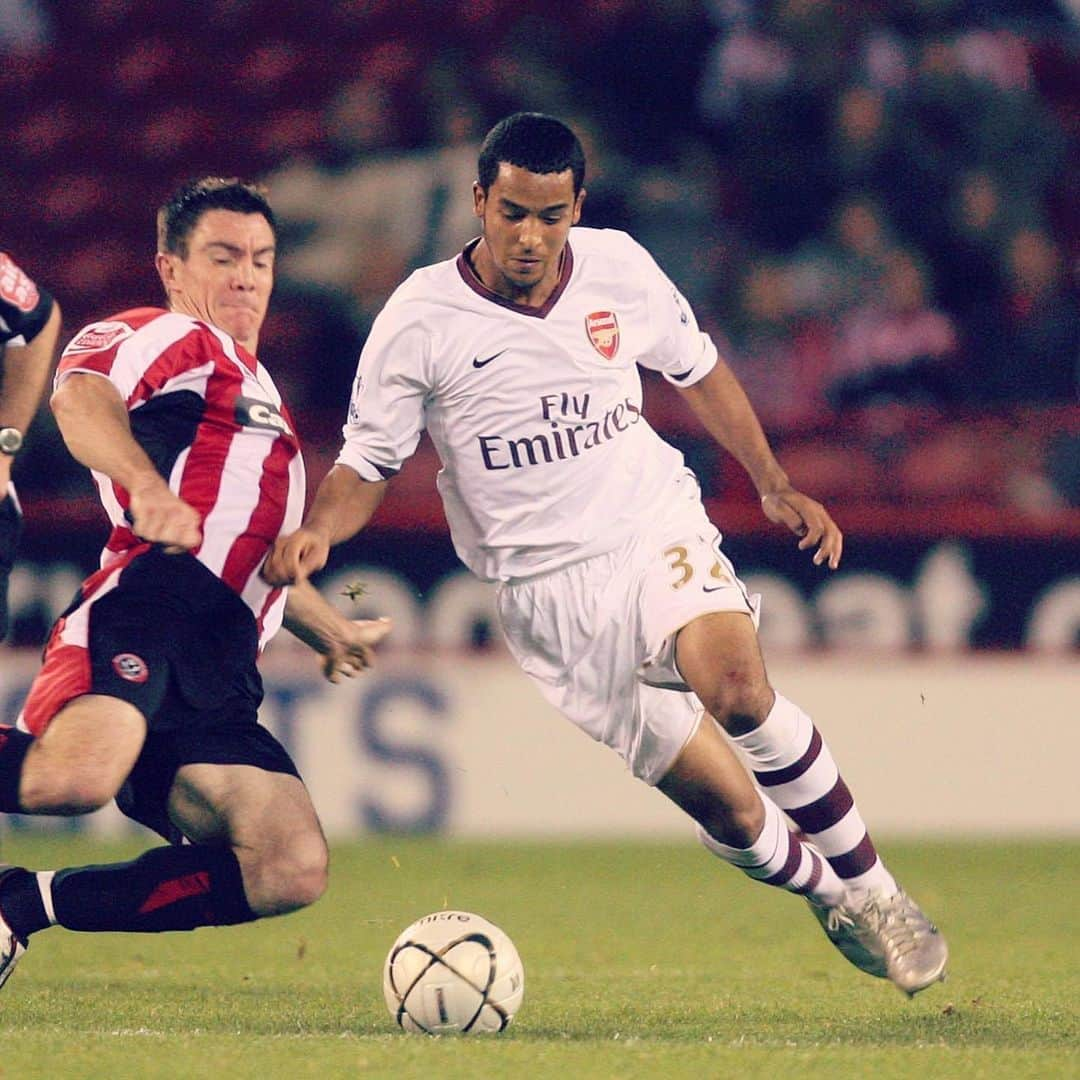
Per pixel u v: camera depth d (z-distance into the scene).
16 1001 17.41
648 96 47.66
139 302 49.44
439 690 35.97
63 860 32.12
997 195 43.31
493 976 15.25
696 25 47.38
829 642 36.12
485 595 36.03
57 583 35.78
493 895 27.72
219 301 17.67
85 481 39.53
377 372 17.52
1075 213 47.66
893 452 38.28
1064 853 33.28
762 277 42.06
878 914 16.97
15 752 15.35
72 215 51.66
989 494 37.75
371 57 52.53
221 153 52.19
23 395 17.42
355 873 30.45
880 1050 14.09
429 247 43.22
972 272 43.06
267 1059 13.41
